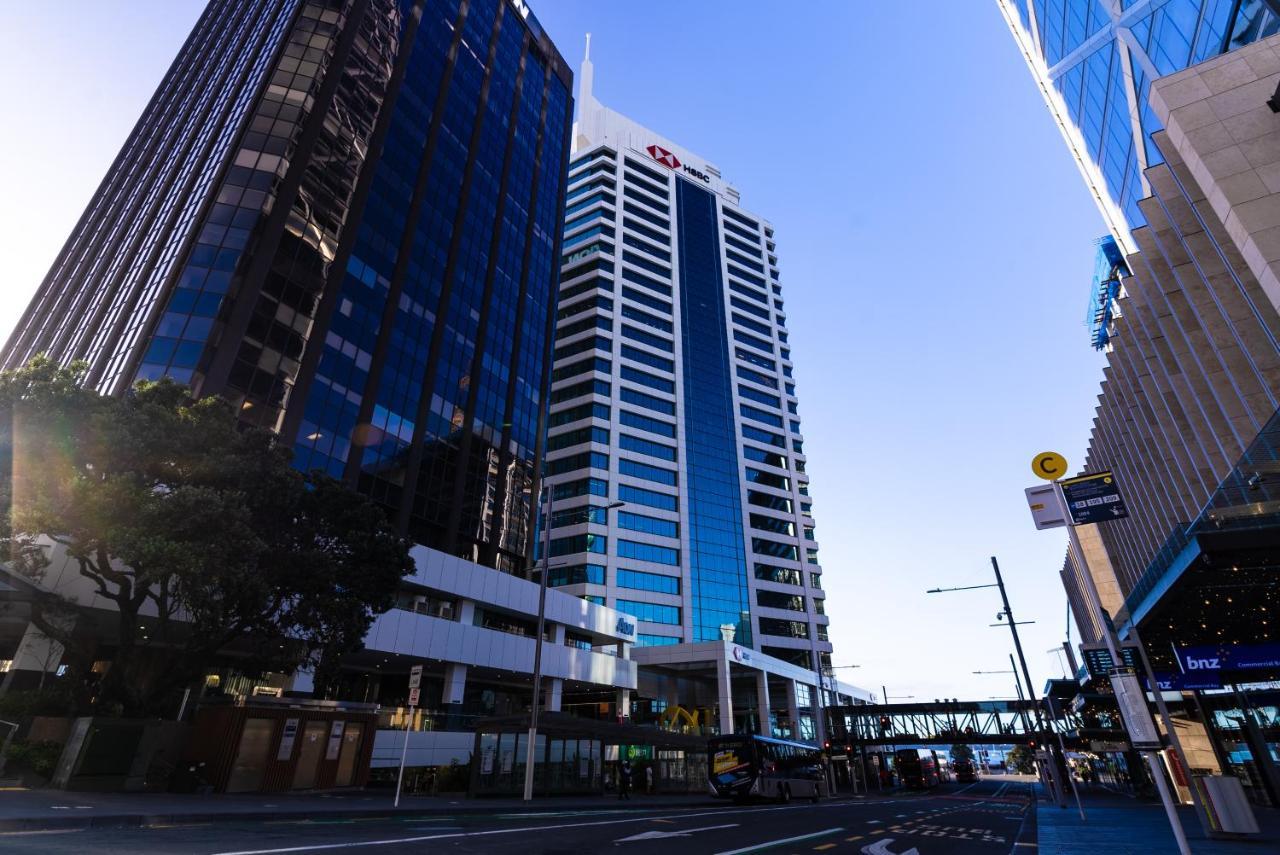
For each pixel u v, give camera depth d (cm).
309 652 2291
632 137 12281
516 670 4531
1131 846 1261
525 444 6391
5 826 940
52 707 1981
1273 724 2389
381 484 4612
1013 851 1245
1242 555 1703
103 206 7050
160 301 3847
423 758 3478
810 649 9188
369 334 4872
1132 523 5025
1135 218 3888
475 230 6494
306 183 4634
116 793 1617
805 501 10594
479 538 5384
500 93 7656
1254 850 1107
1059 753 4188
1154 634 2595
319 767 2256
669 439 9356
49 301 6456
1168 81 2050
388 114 5644
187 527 1731
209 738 2020
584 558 7831
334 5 5431
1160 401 3828
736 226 12756
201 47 7531
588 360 9331
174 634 2823
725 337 11062
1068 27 4075
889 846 1341
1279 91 1809
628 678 5812
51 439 1714
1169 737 1342
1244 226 1772
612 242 10500
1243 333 2467
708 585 8588
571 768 3077
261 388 3947
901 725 7662
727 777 3262
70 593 2427
